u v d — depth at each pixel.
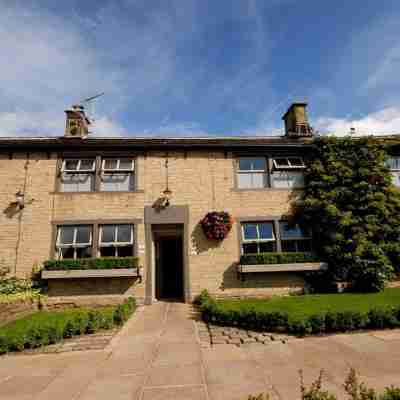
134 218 12.05
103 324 7.86
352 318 6.95
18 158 12.32
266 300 10.30
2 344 6.30
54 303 11.16
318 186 12.61
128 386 4.59
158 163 12.62
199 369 5.13
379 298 9.68
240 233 12.25
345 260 11.65
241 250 12.13
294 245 12.42
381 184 12.60
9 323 8.45
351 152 12.99
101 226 12.02
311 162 13.12
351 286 11.33
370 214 12.15
